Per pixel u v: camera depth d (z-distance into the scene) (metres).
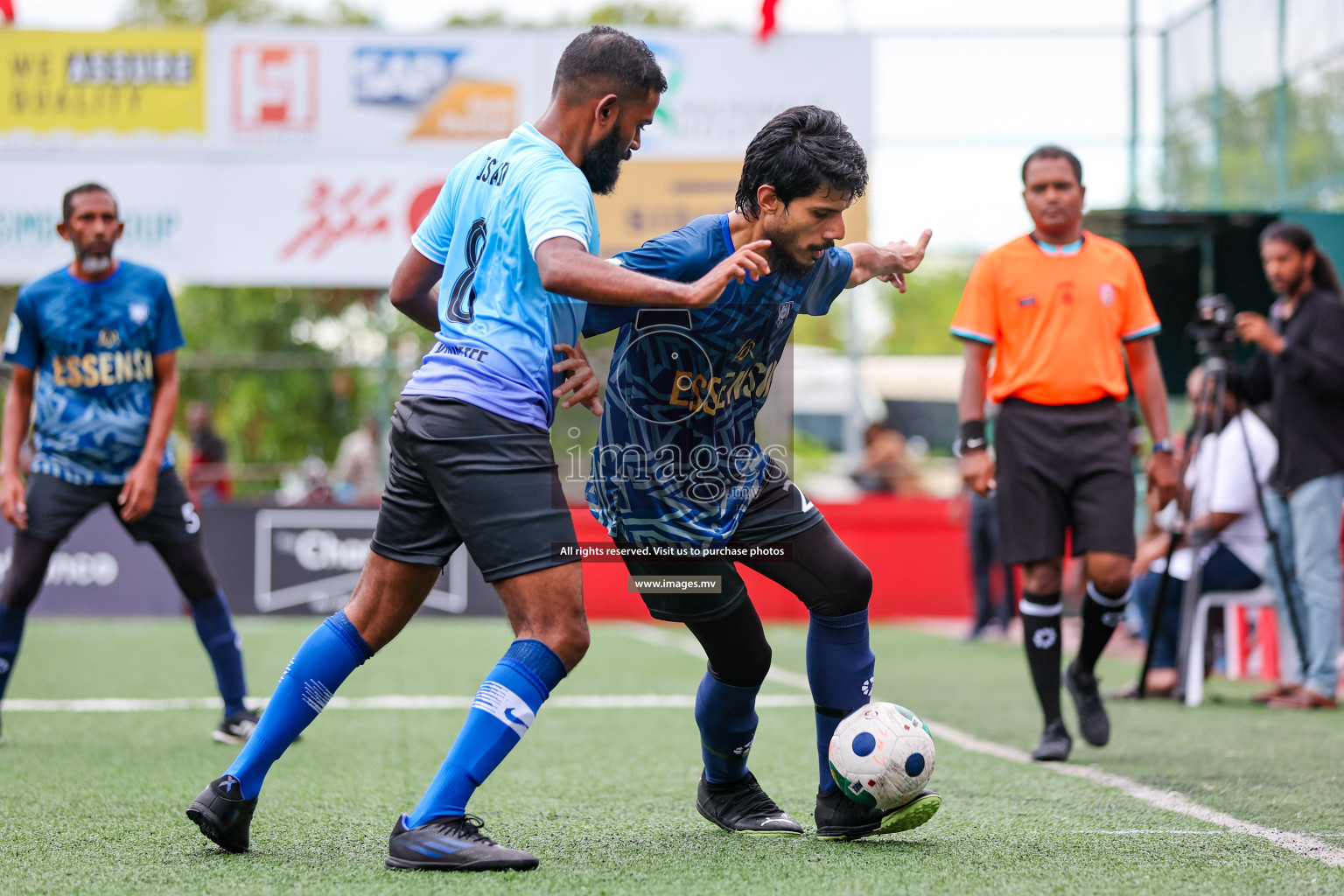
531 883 4.69
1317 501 10.93
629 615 22.34
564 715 10.36
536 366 5.00
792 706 10.98
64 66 20.55
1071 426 8.27
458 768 4.96
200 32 20.64
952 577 22.73
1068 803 6.52
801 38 20.33
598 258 4.67
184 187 20.64
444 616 21.36
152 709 10.61
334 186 20.75
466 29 20.72
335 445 24.91
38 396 8.72
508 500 4.91
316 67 20.69
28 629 18.97
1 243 20.52
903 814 5.41
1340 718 10.30
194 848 5.38
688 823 6.03
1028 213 8.56
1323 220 16.66
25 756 8.08
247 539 21.30
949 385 34.78
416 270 5.49
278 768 7.65
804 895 4.53
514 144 5.12
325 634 5.27
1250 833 5.72
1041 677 8.20
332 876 4.82
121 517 8.62
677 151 20.48
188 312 31.97
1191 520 11.50
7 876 4.85
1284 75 17.12
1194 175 18.88
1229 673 14.03
